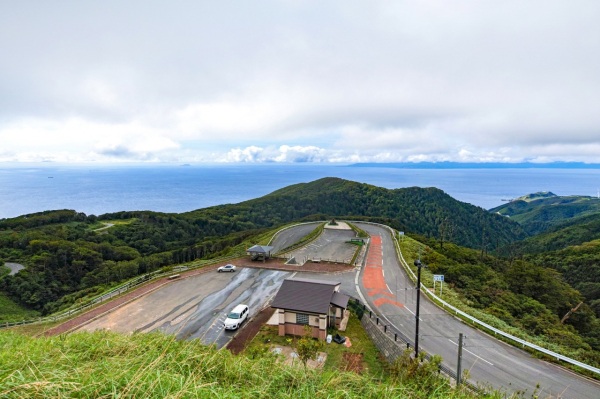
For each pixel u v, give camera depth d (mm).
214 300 25500
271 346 18203
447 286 28797
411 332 19125
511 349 17312
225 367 6180
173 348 6605
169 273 31734
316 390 5500
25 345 6660
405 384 7539
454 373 14664
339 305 20328
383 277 30438
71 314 23125
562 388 13852
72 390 3688
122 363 5176
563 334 21781
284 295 20594
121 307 24109
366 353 17391
